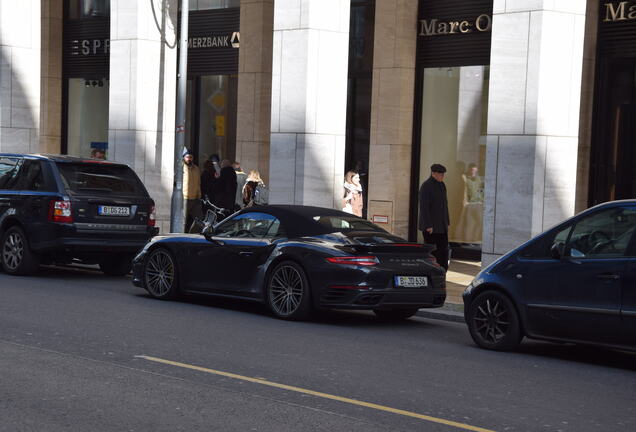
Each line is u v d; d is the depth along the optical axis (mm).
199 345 10117
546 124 15648
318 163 19359
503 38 15953
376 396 7965
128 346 9891
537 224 15711
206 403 7500
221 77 25531
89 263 17594
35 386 7926
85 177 16359
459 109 21422
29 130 26328
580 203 19359
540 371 9492
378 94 21969
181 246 13875
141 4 23031
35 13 26281
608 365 10102
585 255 10023
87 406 7305
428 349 10617
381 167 21953
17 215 16406
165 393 7805
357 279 11891
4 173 16891
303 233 12633
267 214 13156
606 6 18953
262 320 12367
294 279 12445
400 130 21672
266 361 9352
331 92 19422
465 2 20797
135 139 23172
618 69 19000
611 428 7180
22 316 11680
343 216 13273
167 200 23719
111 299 13828
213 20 25469
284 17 19500
